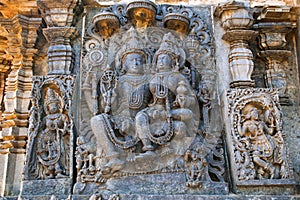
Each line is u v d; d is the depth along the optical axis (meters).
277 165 3.60
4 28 4.32
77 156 3.57
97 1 4.29
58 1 4.00
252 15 4.14
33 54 4.26
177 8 4.24
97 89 3.86
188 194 3.44
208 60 4.05
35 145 3.63
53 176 3.54
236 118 3.69
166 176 3.51
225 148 3.77
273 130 3.70
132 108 3.75
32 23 4.27
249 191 3.52
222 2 4.23
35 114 3.69
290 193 3.52
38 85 3.76
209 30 4.18
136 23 4.13
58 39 3.99
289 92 4.22
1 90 4.80
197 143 3.66
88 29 4.11
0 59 4.73
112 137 3.58
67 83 3.77
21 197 3.39
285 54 4.24
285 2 4.41
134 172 3.51
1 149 4.11
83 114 3.77
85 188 3.47
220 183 3.50
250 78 3.94
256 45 4.32
